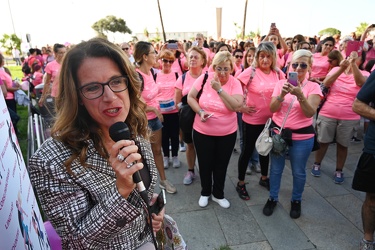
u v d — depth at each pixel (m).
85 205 0.96
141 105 1.25
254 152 3.81
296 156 2.69
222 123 2.78
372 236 2.32
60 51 4.39
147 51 2.99
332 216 2.87
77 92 0.99
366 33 5.23
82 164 0.96
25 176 0.83
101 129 1.06
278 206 3.05
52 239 1.19
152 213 1.24
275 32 5.57
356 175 2.22
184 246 1.47
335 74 3.31
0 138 0.65
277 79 3.14
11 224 0.63
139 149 1.26
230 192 3.38
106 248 1.05
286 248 2.44
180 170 4.01
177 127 3.94
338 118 3.38
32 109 4.16
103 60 0.97
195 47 3.45
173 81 3.90
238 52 5.11
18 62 21.03
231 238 2.58
